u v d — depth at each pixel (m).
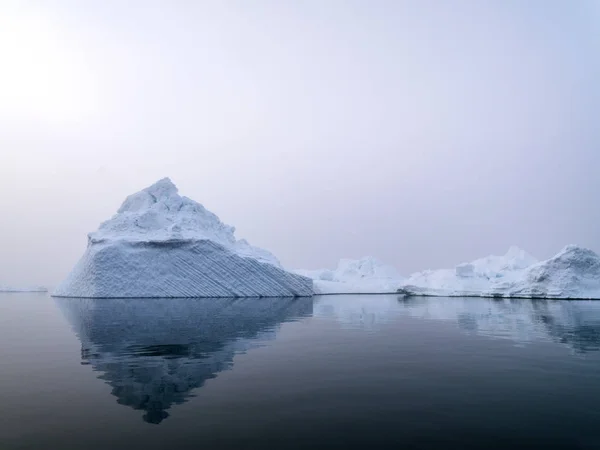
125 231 51.91
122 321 23.73
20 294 62.03
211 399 8.98
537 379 10.46
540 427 7.33
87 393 9.41
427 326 21.67
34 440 6.86
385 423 7.57
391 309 33.66
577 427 7.33
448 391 9.47
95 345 15.53
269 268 54.03
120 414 8.06
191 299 47.12
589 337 17.42
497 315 27.75
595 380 10.38
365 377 10.73
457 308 34.28
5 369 11.65
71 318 25.33
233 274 51.97
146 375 10.98
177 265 50.28
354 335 18.30
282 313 29.56
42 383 10.22
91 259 48.16
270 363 12.39
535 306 36.25
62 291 50.78
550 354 13.68
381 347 15.11
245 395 9.23
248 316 27.06
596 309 32.56
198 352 14.13
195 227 54.31
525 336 17.80
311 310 32.47
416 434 7.07
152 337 17.61
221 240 56.12
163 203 55.72
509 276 60.41
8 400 8.91
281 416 7.94
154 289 48.38
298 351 14.31
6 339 17.03
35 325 21.77
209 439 6.91
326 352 14.14
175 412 8.16
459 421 7.64
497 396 9.09
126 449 6.52
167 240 50.41
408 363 12.35
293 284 55.16
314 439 6.89
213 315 27.67
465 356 13.39
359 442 6.76
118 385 10.04
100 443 6.74
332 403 8.68
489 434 7.05
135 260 48.91
